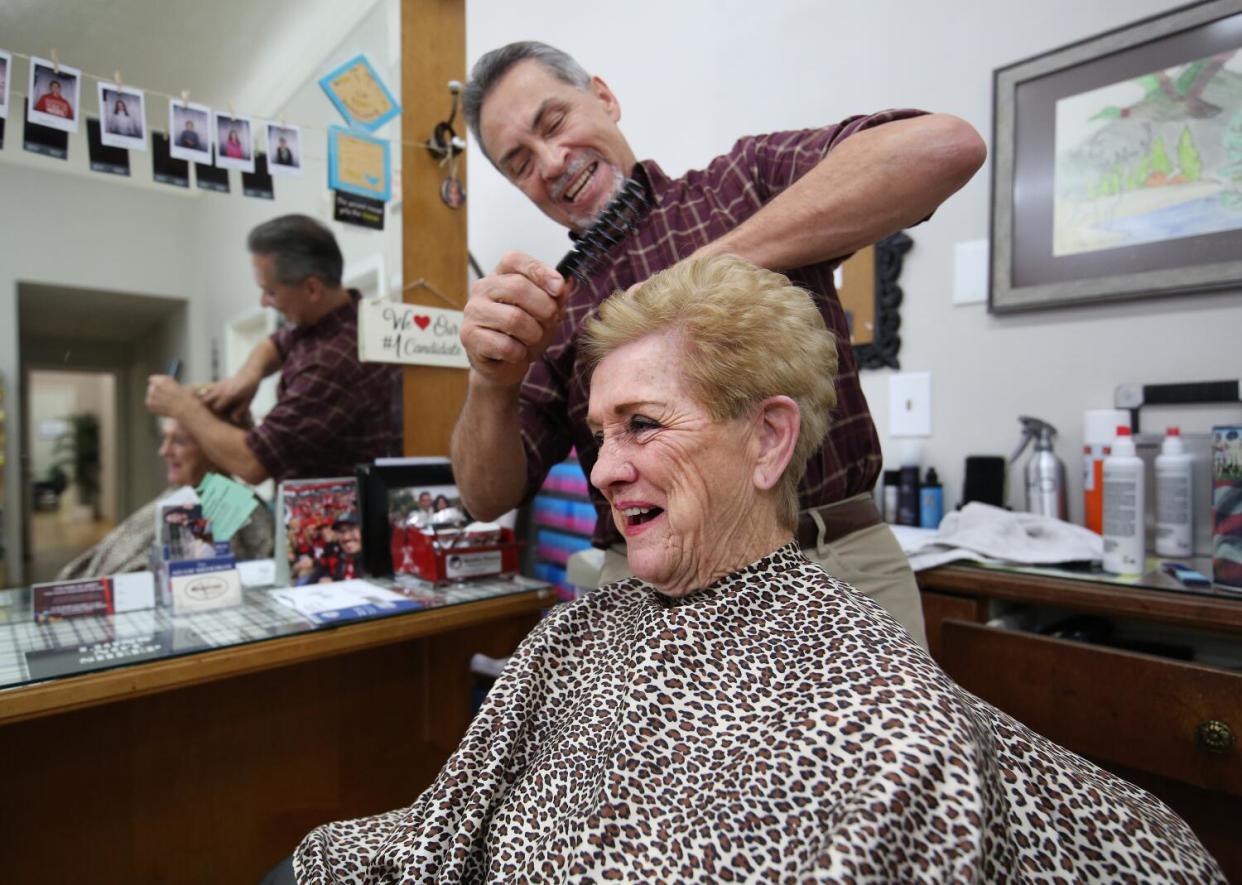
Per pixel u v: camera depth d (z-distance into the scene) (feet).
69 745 3.01
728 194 2.87
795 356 1.86
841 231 2.35
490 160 3.41
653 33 6.48
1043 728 2.92
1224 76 3.67
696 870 1.44
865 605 1.70
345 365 5.36
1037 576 3.30
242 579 4.11
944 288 4.70
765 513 1.87
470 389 2.90
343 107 4.30
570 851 1.60
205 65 4.47
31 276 5.05
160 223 5.60
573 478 6.23
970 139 2.29
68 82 3.37
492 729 2.01
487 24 8.44
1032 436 4.24
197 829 3.35
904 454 4.79
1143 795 1.68
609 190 3.20
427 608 3.42
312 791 3.71
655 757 1.61
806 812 1.37
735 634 1.71
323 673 3.74
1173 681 2.59
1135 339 3.99
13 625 3.13
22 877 2.93
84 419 5.53
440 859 1.87
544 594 3.79
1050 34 4.23
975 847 1.22
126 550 4.80
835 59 5.20
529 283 2.42
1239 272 3.62
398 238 4.88
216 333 6.04
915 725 1.34
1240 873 2.61
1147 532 3.88
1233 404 3.70
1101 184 4.04
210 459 5.46
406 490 4.17
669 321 1.86
